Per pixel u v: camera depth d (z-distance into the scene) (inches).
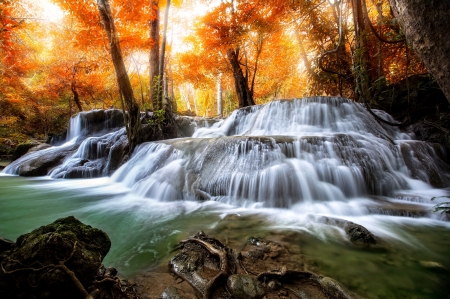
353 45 431.8
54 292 50.5
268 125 367.2
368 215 148.5
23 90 737.6
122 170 302.5
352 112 326.6
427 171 206.4
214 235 118.7
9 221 150.9
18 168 390.6
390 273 83.3
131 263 90.7
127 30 471.8
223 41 545.3
